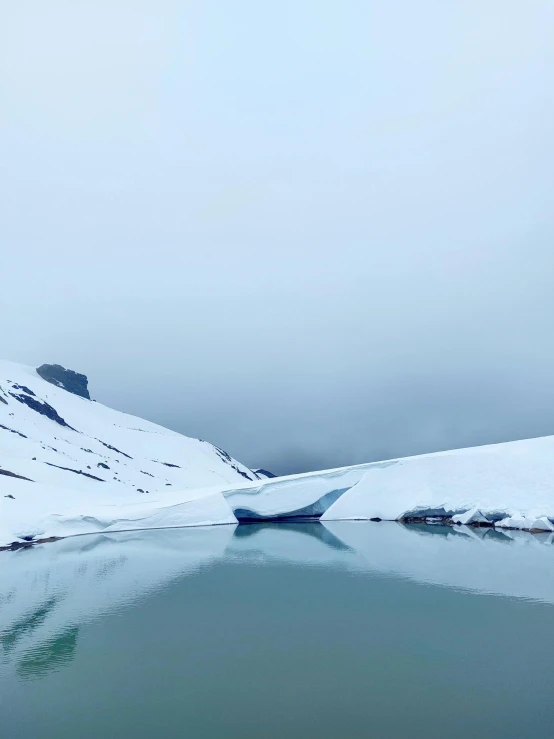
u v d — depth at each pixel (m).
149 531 44.62
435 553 28.73
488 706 10.70
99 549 33.56
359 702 11.00
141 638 15.35
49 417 103.56
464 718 10.21
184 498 50.94
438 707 10.69
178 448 126.75
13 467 55.75
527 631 15.12
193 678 12.44
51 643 15.02
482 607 17.64
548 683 11.70
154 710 10.88
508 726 9.89
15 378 122.69
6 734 10.00
